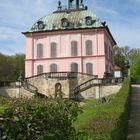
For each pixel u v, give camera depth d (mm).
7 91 64562
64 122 8305
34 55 75438
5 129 6234
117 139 12836
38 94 62094
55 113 8211
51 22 76000
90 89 59281
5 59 115875
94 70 72375
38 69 74938
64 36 74188
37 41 75562
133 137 20344
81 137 9531
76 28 73062
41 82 64625
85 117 29672
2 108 7363
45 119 7430
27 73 75250
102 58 72188
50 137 7164
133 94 45906
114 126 12359
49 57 74500
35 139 6926
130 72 89125
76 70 73000
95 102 46219
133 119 26828
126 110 23766
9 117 6492
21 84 64188
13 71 116625
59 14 77375
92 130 11000
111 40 84438
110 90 58125
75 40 73500
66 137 8250
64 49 74062
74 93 60156
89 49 72938
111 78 58812
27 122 6762
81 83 62906
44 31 74562
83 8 77250
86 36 73250
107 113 16547
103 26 71812
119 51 128000
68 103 10914
